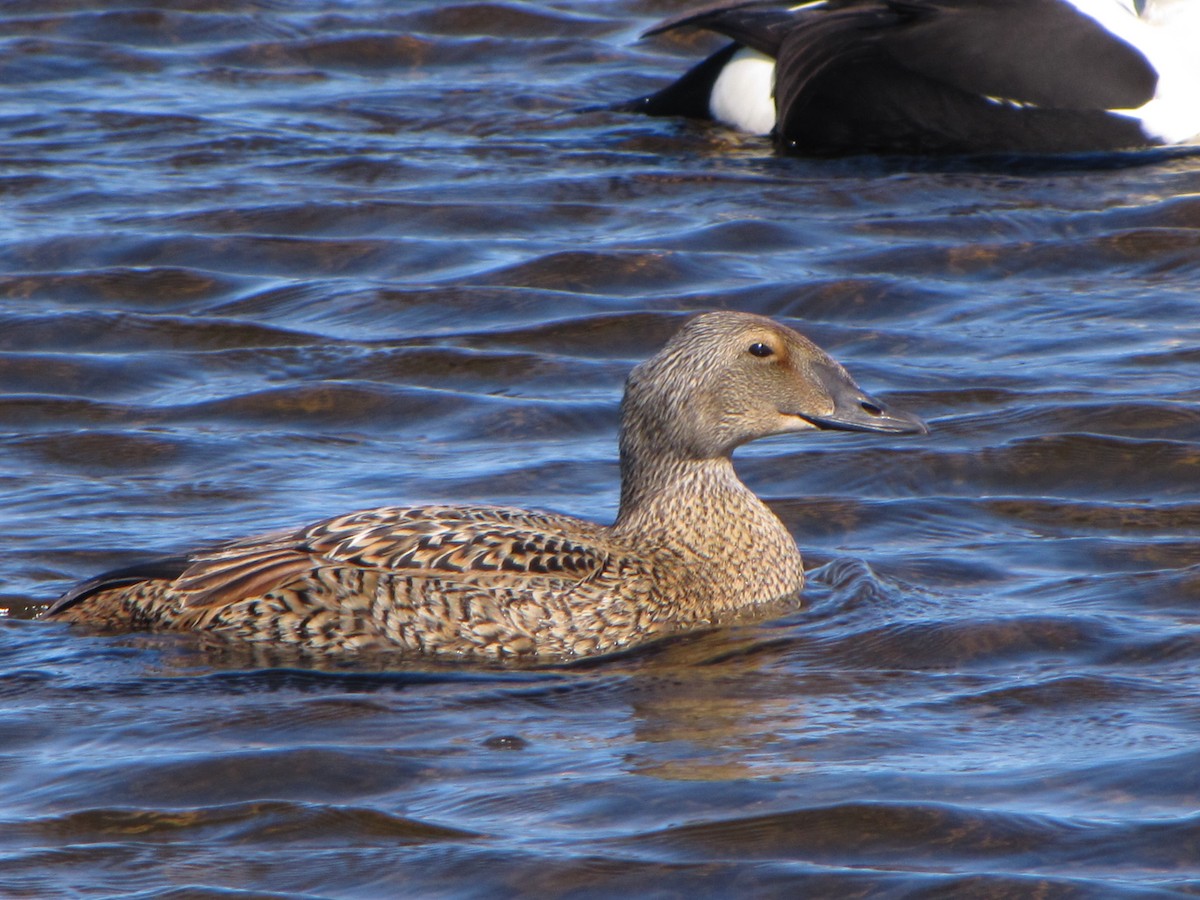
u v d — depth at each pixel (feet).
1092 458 44.21
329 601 35.27
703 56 85.71
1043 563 38.83
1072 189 68.28
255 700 32.65
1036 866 25.79
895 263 59.93
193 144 73.05
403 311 55.93
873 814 27.22
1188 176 69.62
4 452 45.60
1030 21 73.92
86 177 68.85
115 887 25.73
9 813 28.07
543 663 35.17
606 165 71.26
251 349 52.85
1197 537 39.86
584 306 55.93
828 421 38.52
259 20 88.69
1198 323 54.39
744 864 26.02
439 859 26.32
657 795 28.17
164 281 58.18
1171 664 33.22
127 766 29.53
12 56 83.51
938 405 48.44
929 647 34.65
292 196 66.69
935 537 40.83
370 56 85.05
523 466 44.73
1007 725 30.76
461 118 77.61
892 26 73.92
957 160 73.05
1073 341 53.26
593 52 85.92
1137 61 73.77
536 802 28.12
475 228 63.72
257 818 27.73
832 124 73.97
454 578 35.63
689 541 37.93
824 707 32.01
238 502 42.70
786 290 56.85
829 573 39.09
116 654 34.71
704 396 38.42
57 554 39.40
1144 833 26.50
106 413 48.37
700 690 33.24
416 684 33.81
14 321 54.24
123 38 86.79
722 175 69.97
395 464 45.14
